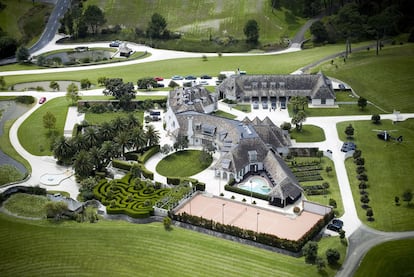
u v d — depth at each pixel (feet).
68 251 593.42
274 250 588.50
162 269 561.02
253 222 640.99
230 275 549.13
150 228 630.33
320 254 575.79
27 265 577.02
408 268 566.77
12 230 633.61
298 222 639.35
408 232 623.36
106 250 592.19
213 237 613.11
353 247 598.34
